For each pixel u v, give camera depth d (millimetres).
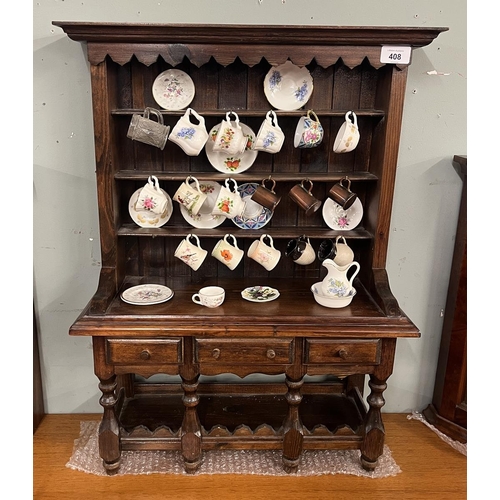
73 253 2004
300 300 1806
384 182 1732
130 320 1645
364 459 1826
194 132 1664
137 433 1796
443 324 2119
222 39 1569
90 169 1925
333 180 1776
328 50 1610
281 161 1893
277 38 1565
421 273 2090
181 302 1761
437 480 1817
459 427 2047
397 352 2170
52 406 2170
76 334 1612
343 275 1755
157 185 1749
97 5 1775
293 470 1815
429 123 1931
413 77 1885
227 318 1661
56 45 1803
